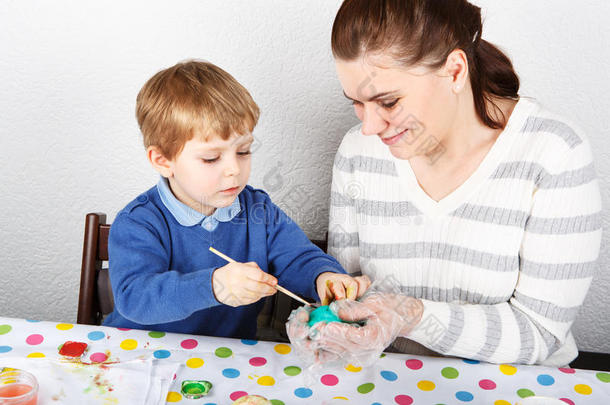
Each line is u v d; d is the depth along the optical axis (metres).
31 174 1.43
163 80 1.00
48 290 1.54
